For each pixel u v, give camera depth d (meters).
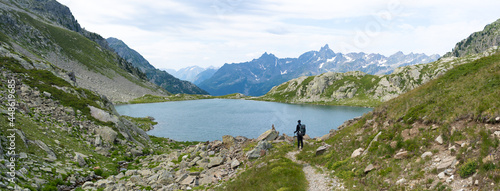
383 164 16.20
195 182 24.19
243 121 113.88
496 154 11.16
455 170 12.22
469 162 11.71
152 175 28.08
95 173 28.09
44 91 46.06
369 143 20.55
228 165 28.17
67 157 29.41
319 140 32.97
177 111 153.88
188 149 39.88
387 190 13.52
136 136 52.28
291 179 18.64
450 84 21.62
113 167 31.81
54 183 22.12
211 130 91.12
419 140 16.20
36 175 22.12
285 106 199.25
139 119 104.31
